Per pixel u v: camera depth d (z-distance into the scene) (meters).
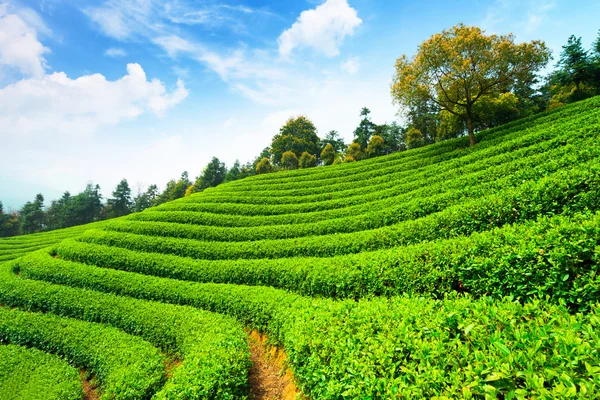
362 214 19.25
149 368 9.11
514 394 3.12
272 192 30.33
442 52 25.33
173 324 11.29
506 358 3.49
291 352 7.01
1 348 11.93
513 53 24.89
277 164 79.06
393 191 22.19
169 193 88.06
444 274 8.00
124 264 18.30
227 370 7.57
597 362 3.07
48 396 8.90
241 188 33.84
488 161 19.64
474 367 3.73
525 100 44.38
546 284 5.88
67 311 14.16
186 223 24.44
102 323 12.92
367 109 74.69
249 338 10.77
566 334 3.48
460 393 3.48
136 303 13.39
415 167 28.17
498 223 10.74
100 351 10.67
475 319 4.68
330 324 6.64
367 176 30.02
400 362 4.49
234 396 7.35
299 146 74.31
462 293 7.61
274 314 10.17
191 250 19.09
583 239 5.75
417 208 16.27
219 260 16.80
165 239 20.84
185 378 7.46
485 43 24.55
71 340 11.60
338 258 12.28
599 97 25.23
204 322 10.98
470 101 27.86
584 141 15.04
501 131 27.14
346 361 5.07
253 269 14.25
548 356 3.43
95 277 16.47
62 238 37.09
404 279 8.86
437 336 4.67
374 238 14.25
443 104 29.20
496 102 32.88
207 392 6.92
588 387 2.85
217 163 85.62
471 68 25.61
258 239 19.97
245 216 24.50
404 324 5.36
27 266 19.56
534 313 4.49
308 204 24.56
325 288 10.98
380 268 9.73
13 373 10.30
